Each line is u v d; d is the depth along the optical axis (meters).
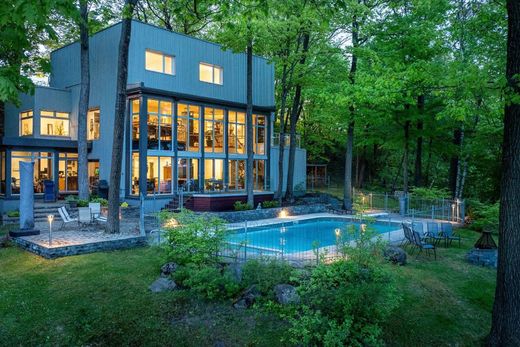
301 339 7.80
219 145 25.66
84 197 20.86
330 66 24.23
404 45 21.78
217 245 10.84
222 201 22.11
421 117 22.80
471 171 28.05
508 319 7.57
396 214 22.80
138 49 22.08
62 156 24.22
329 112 26.78
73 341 8.13
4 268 11.23
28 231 14.11
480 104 14.91
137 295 9.55
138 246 13.74
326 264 9.47
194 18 9.62
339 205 25.34
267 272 9.70
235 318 8.76
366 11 20.69
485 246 12.42
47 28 6.81
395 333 8.33
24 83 7.52
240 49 21.41
